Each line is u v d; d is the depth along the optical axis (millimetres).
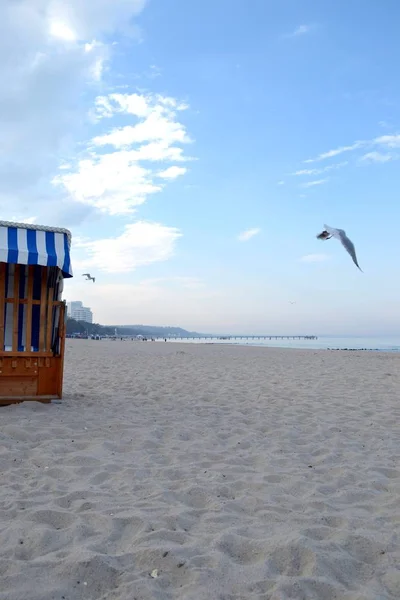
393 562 3328
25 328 8141
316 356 24125
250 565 3201
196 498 4414
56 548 3295
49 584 2824
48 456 5355
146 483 4715
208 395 10047
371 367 17391
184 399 9516
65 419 7105
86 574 2941
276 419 7938
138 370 14797
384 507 4348
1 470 4879
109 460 5367
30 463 5121
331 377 13914
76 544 3352
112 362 17516
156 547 3299
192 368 15914
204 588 2871
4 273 7875
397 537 3682
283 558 3281
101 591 2820
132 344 38250
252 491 4652
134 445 6023
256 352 27703
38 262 7488
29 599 2664
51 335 8312
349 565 3258
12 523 3631
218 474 5062
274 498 4473
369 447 6398
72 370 14320
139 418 7539
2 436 6008
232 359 20812
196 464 5406
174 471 5090
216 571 3066
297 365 18031
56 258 7574
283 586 2928
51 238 7742
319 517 4027
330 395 10500
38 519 3734
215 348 33000
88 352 23469
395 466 5590
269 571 3119
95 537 3467
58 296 8531
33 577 2881
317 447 6297
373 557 3408
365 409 8891
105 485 4641
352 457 5918
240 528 3734
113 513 3918
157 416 7773
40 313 8195
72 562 3031
